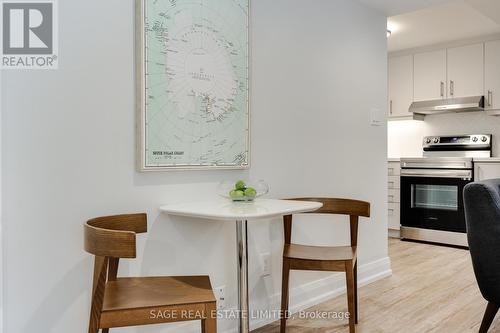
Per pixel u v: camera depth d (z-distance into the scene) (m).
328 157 3.12
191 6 2.17
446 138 5.23
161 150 2.06
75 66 1.80
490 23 4.36
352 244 2.61
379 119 3.63
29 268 1.67
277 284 2.73
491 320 2.27
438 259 4.17
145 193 2.04
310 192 2.97
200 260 2.28
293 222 2.85
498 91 4.72
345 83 3.27
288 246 2.59
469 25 4.44
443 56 5.11
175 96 2.11
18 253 1.64
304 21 2.90
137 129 1.99
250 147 2.49
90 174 1.85
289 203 2.19
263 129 2.62
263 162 2.63
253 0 2.54
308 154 2.95
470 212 2.22
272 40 2.67
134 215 1.85
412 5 3.42
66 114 1.77
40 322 1.70
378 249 3.60
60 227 1.76
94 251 1.39
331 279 3.10
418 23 4.38
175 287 1.70
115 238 1.33
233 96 2.38
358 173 3.40
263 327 2.56
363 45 3.44
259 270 2.61
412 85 5.37
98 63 1.87
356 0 3.31
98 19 1.87
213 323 1.55
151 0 2.01
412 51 5.36
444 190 4.75
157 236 2.09
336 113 3.19
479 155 4.99
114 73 1.92
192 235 2.24
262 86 2.61
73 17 1.79
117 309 1.44
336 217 3.17
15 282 1.64
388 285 3.36
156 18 2.03
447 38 4.92
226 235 2.40
